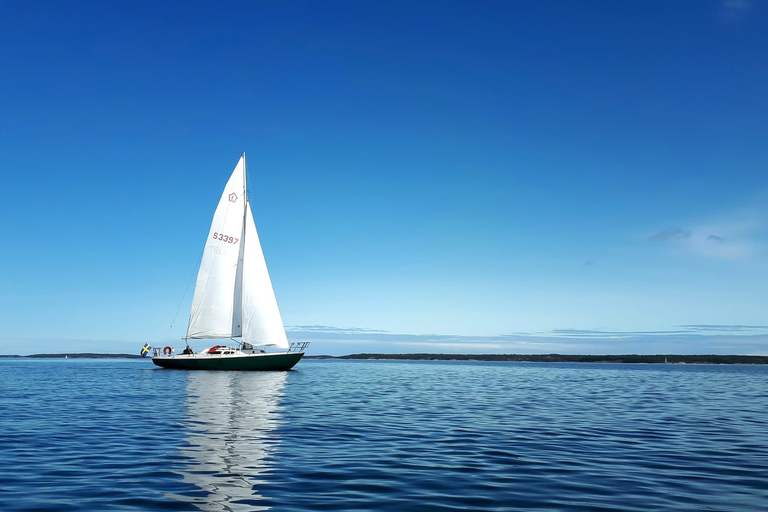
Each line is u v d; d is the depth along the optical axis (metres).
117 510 9.58
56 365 89.44
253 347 56.66
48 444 15.75
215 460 13.69
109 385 39.28
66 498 10.32
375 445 16.14
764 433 19.39
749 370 124.75
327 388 38.75
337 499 10.42
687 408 28.30
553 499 10.59
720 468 13.45
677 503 10.35
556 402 30.95
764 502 10.44
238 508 9.78
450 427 20.20
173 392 33.44
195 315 57.00
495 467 13.35
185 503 10.04
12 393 32.84
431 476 12.33
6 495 10.50
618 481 12.05
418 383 48.34
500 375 70.19
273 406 26.16
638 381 58.12
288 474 12.34
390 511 9.71
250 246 57.22
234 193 57.53
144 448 15.17
